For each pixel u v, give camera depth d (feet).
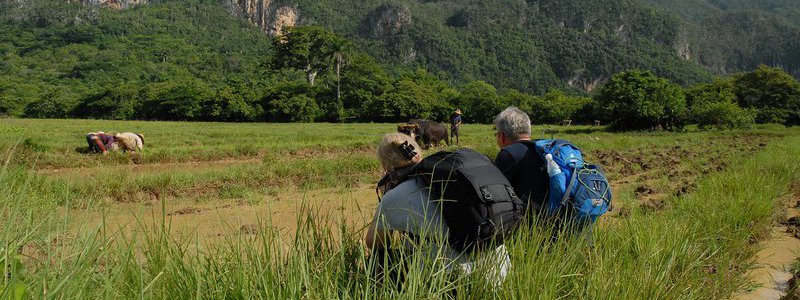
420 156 11.97
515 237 11.38
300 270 9.13
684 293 12.37
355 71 246.88
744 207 21.35
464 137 87.04
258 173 36.55
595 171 12.91
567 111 221.46
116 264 8.75
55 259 8.63
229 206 27.25
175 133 93.45
